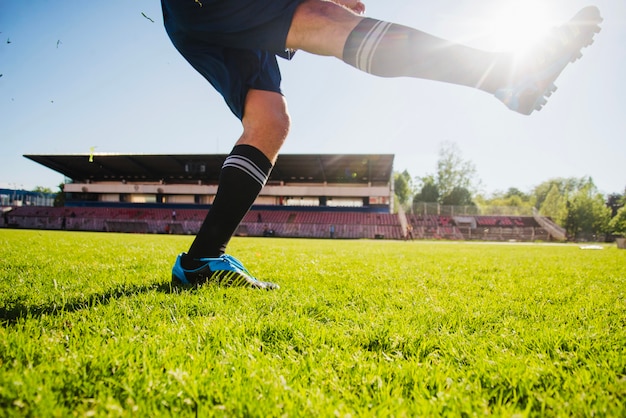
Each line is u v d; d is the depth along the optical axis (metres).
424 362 1.22
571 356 1.29
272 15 1.56
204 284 2.38
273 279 3.18
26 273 3.00
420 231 46.66
